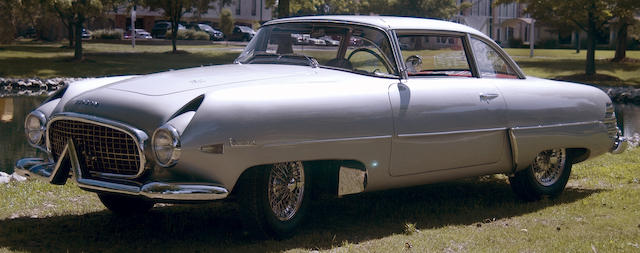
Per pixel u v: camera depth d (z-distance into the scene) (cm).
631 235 513
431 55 562
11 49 4088
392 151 509
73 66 3133
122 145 448
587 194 676
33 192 632
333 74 515
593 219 568
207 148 427
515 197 662
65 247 468
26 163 494
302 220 497
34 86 2566
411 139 516
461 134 548
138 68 3180
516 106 586
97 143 458
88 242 483
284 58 562
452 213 588
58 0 3102
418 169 530
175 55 3925
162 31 5547
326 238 497
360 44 543
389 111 503
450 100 543
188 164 428
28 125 513
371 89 502
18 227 515
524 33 6738
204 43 5294
